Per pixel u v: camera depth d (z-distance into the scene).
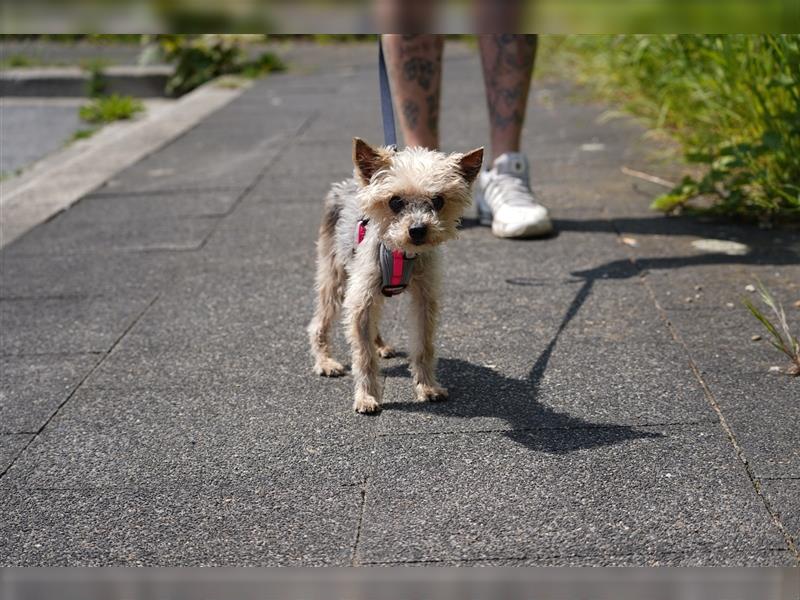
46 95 5.01
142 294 2.24
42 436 1.76
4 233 2.60
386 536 1.52
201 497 1.60
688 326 1.98
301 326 2.07
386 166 1.77
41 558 1.51
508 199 2.43
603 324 2.01
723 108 2.72
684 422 1.71
